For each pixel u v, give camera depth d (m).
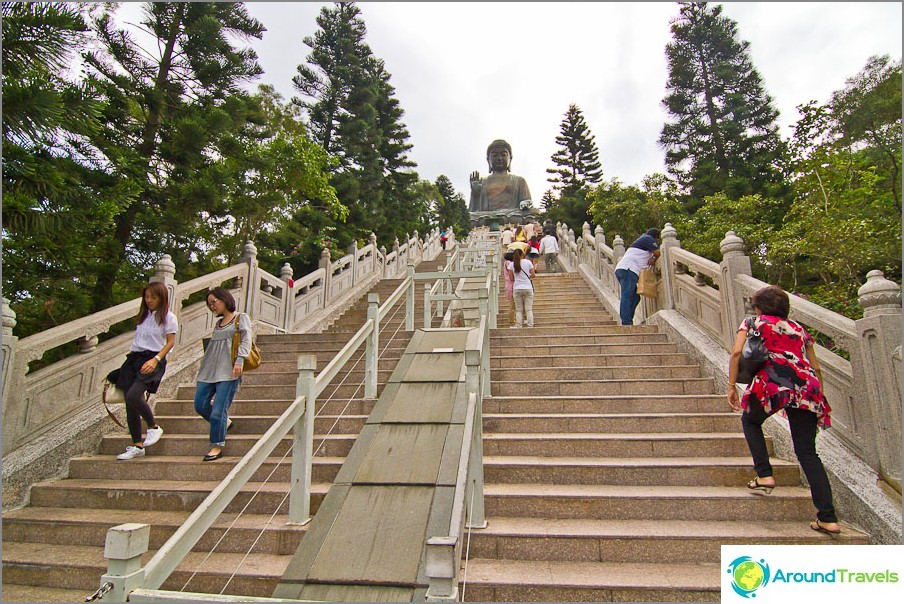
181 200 8.70
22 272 7.20
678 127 27.03
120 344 5.94
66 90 4.61
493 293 8.27
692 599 2.79
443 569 1.92
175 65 9.93
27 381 4.82
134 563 1.92
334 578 2.64
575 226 30.89
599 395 5.48
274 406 5.59
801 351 3.42
